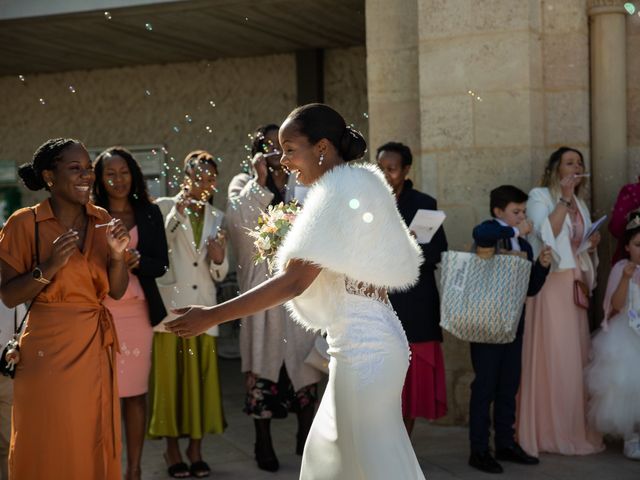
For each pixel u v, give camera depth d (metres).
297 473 5.66
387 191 3.39
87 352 4.12
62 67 10.81
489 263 5.55
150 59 10.40
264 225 3.69
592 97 6.78
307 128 3.38
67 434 4.05
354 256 3.21
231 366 9.41
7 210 11.38
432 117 6.61
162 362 5.62
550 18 6.62
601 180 6.77
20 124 11.34
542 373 5.95
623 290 5.82
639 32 6.74
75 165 4.13
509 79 6.38
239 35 9.17
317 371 5.89
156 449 6.35
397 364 3.36
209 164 5.76
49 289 4.07
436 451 6.01
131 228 5.32
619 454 5.92
